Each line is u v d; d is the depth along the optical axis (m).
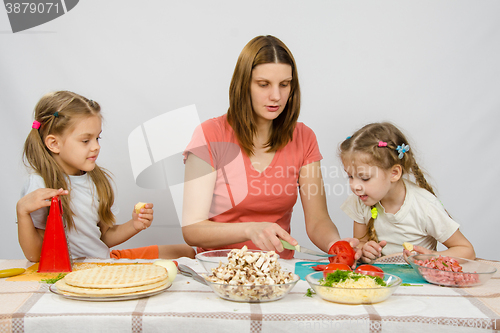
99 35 2.30
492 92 2.30
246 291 0.91
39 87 2.26
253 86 1.56
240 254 0.99
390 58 2.36
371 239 1.88
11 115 2.24
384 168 1.69
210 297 0.96
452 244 1.69
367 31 2.37
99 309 0.87
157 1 2.32
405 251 1.41
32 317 0.83
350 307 0.90
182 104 2.38
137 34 2.33
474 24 2.29
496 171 2.32
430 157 2.35
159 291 0.97
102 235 1.87
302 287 1.07
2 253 2.28
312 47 2.39
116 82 2.33
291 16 2.38
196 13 2.35
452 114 2.33
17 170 2.25
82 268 1.29
